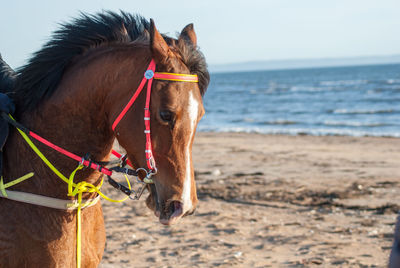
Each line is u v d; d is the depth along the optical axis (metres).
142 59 2.34
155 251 5.53
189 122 2.23
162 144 2.22
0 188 2.36
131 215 7.20
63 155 2.40
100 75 2.39
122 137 2.33
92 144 2.43
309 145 17.12
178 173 2.21
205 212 7.44
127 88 2.32
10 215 2.36
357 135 21.38
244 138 20.06
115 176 9.95
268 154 14.47
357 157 13.77
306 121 29.48
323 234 6.30
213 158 13.58
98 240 2.70
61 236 2.40
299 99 51.94
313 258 5.29
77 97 2.40
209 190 9.07
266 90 77.31
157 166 2.23
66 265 2.43
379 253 5.48
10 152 2.46
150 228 6.51
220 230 6.45
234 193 8.83
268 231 6.45
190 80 2.26
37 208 2.37
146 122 2.22
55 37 2.54
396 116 30.27
